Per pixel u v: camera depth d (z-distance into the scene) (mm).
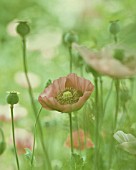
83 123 1392
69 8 4086
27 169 1395
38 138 1838
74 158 1256
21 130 1846
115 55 1054
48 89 1225
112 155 1381
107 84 1948
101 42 1956
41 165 1558
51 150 1763
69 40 1531
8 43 3986
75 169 1259
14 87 3354
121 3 3363
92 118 1368
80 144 1360
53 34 3480
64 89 1225
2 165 2113
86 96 1140
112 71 1020
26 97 2910
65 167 1336
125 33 1286
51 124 1733
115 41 1401
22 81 2805
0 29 4184
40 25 4133
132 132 1342
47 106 1161
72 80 1223
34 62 3627
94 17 3775
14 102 1272
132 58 1048
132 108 1571
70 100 1210
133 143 1140
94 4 3779
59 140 1928
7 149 2141
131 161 1336
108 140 1432
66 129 1532
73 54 1684
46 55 3445
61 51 3490
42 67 3520
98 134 1348
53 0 4320
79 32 3750
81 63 1473
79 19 3887
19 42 3900
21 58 3732
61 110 1156
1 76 3512
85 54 1021
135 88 1854
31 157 1325
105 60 1003
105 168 1386
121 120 1385
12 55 3826
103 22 3256
